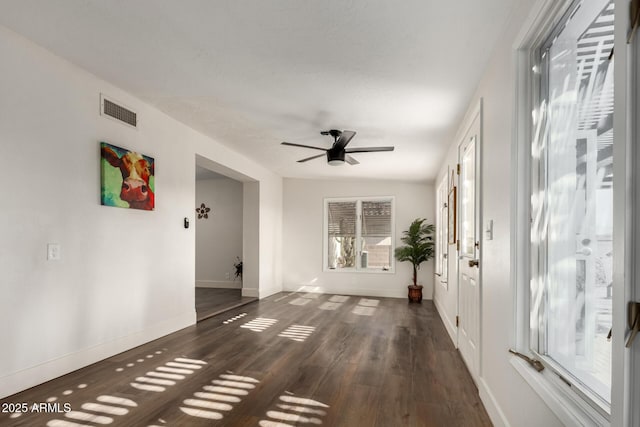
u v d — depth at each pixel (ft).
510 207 6.29
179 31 8.05
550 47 5.56
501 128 7.13
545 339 5.68
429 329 15.11
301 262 25.75
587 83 4.33
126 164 11.51
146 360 10.80
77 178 9.94
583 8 4.44
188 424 7.16
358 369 10.28
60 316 9.41
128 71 10.12
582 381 4.38
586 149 4.35
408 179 23.48
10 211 8.29
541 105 5.87
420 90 10.38
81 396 8.31
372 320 16.74
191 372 9.91
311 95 11.15
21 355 8.48
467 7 6.68
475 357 9.31
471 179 10.55
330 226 25.64
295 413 7.66
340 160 13.88
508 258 6.48
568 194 4.85
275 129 14.73
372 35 7.86
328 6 6.97
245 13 7.28
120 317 11.43
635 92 2.92
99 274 10.64
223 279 26.94
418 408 7.95
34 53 8.80
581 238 4.46
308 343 12.82
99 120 10.65
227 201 27.09
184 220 14.66
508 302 6.46
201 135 15.74
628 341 2.89
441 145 15.62
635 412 2.87
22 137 8.55
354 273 24.73
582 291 4.43
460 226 12.23
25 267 8.59
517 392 6.02
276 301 21.63
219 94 11.44
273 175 24.44
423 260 22.41
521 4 6.14
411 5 6.79
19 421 7.16
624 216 2.97
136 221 12.12
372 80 9.98
